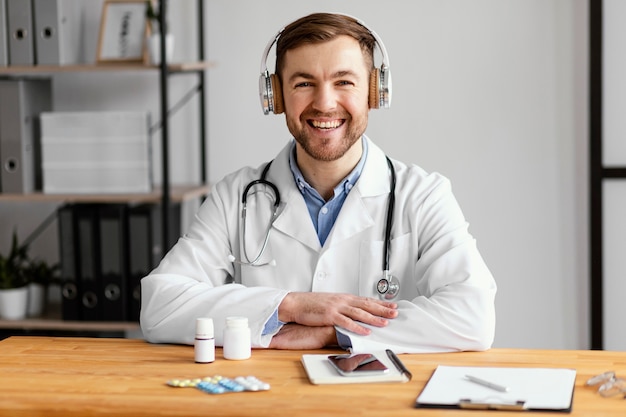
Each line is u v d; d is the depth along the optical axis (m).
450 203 2.36
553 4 3.85
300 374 1.84
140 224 3.76
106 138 3.77
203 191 3.87
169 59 3.77
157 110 4.14
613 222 3.82
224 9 4.04
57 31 3.74
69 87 4.15
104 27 3.87
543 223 3.92
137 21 3.87
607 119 3.78
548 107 3.88
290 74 2.20
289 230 2.34
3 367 1.91
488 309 2.10
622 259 3.82
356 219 2.32
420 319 2.06
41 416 1.65
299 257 2.34
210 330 1.95
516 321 3.97
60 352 2.05
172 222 3.91
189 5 4.05
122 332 4.00
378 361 1.83
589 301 3.88
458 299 2.11
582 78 3.85
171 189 3.89
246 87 4.06
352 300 2.12
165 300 2.20
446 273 2.21
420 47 3.93
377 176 2.37
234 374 1.85
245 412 1.60
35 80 3.88
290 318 2.11
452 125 3.94
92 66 3.68
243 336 1.98
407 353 2.04
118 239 3.77
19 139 3.79
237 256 2.43
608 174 3.78
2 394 1.72
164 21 3.60
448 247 2.26
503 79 3.90
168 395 1.70
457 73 3.92
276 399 1.66
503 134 3.92
